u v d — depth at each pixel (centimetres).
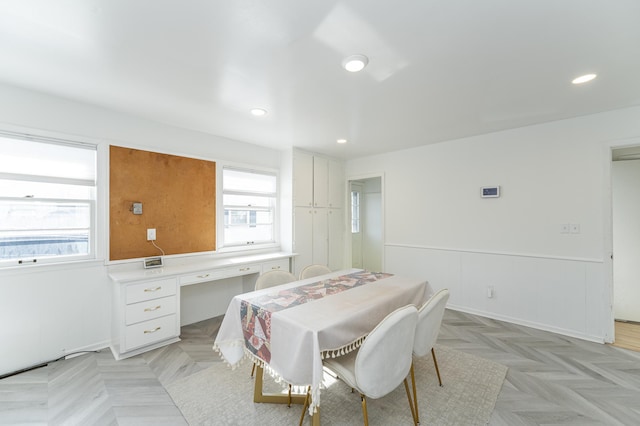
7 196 229
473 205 364
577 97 246
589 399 193
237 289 387
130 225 289
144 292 261
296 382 152
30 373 226
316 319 163
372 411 184
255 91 234
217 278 317
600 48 174
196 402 193
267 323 173
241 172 394
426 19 148
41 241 245
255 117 294
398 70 200
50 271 244
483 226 356
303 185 439
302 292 218
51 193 249
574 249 296
